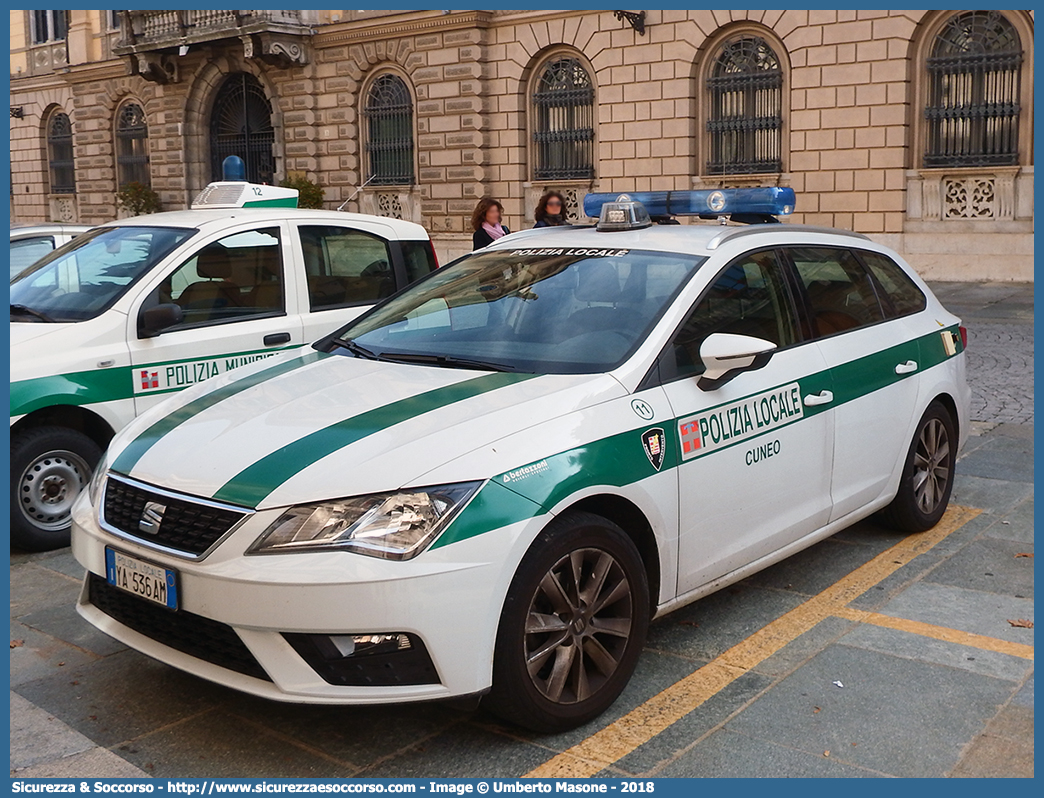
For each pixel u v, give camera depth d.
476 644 3.16
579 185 22.53
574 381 3.74
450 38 23.47
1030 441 7.39
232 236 6.21
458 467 3.24
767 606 4.55
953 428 5.64
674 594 3.88
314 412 3.70
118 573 3.48
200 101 29.53
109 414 5.55
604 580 3.55
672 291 4.16
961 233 18.08
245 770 3.30
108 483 3.69
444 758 3.35
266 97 27.81
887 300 5.34
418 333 4.45
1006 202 17.61
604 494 3.54
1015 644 4.11
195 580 3.21
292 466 3.31
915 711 3.58
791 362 4.46
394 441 3.35
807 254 4.89
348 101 25.83
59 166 35.25
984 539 5.38
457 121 23.77
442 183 24.33
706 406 3.95
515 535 3.22
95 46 32.53
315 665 3.11
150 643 3.49
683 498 3.82
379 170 25.81
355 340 4.59
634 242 4.58
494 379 3.82
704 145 20.70
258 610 3.09
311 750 3.41
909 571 4.94
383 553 3.08
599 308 4.18
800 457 4.41
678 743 3.40
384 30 24.59
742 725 3.50
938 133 18.19
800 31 19.06
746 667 3.95
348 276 6.74
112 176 32.88
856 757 3.30
